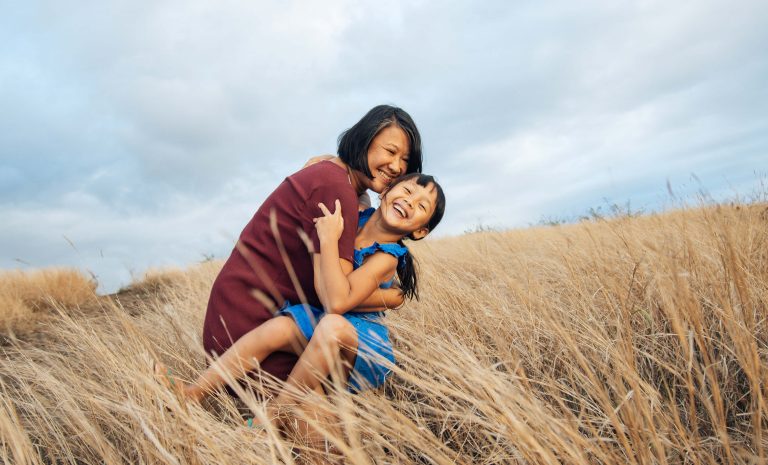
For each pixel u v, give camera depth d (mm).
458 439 1826
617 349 2053
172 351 2982
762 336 2164
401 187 2371
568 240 4184
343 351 2016
